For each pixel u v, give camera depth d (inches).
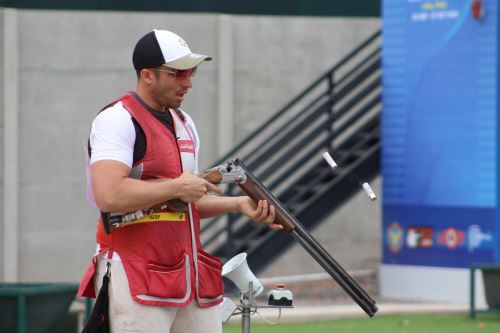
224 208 590.2
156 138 542.6
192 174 538.6
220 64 1800.0
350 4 1946.4
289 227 570.6
